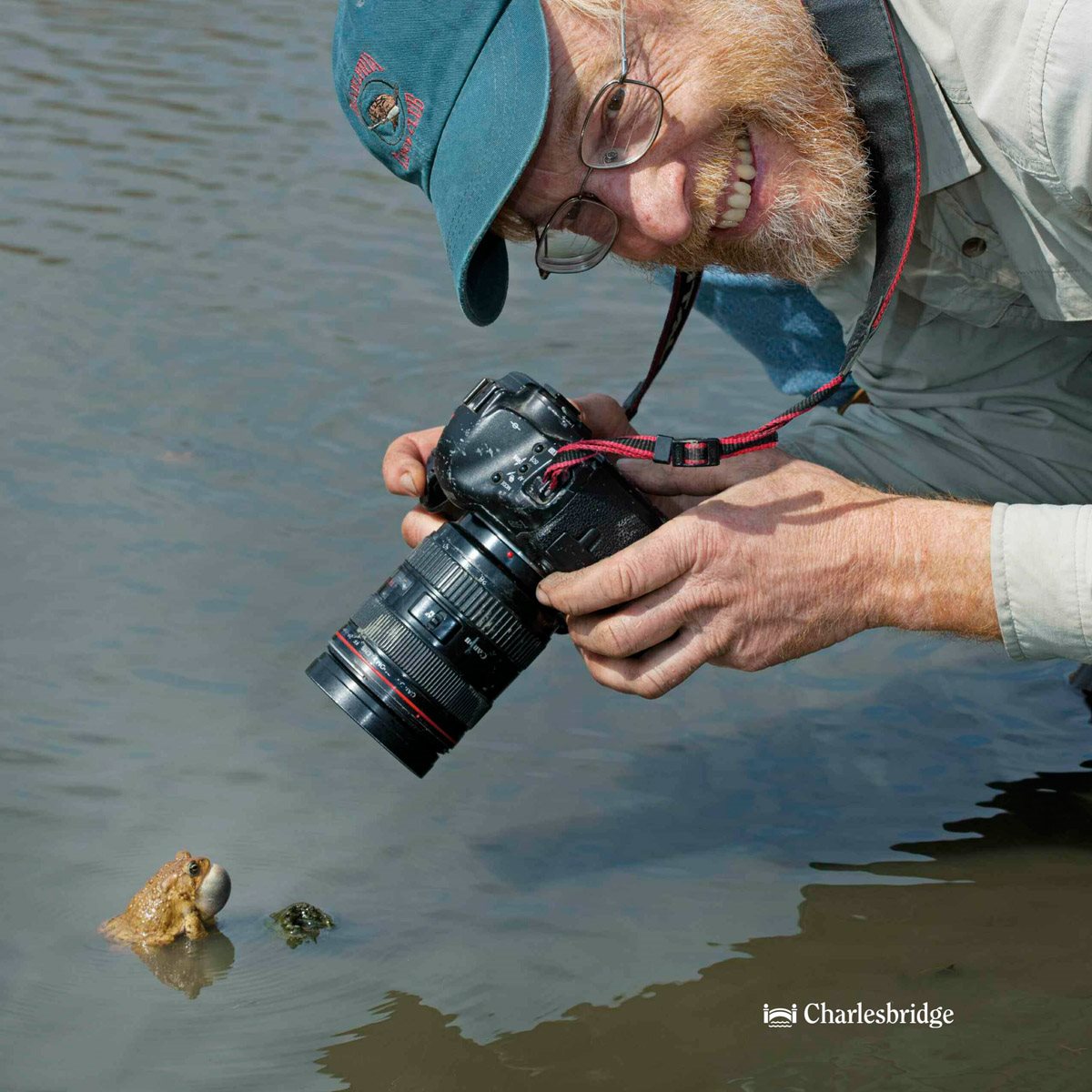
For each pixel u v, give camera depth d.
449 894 2.45
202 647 3.06
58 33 6.74
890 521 2.25
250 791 2.67
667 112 2.17
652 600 2.26
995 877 2.51
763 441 2.25
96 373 4.13
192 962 2.28
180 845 2.51
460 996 2.21
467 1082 2.04
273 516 3.54
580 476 2.25
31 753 2.72
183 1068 2.06
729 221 2.33
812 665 3.14
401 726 2.33
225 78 6.34
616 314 4.65
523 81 2.12
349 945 2.32
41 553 3.34
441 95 2.26
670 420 4.00
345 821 2.61
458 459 2.32
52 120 5.81
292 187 5.41
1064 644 2.26
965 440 2.77
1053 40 2.06
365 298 4.66
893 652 3.19
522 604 2.32
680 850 2.57
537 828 2.62
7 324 4.35
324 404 4.04
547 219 2.29
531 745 2.85
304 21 7.08
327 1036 2.13
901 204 2.28
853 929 2.37
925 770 2.81
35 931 2.32
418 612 2.31
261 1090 2.03
